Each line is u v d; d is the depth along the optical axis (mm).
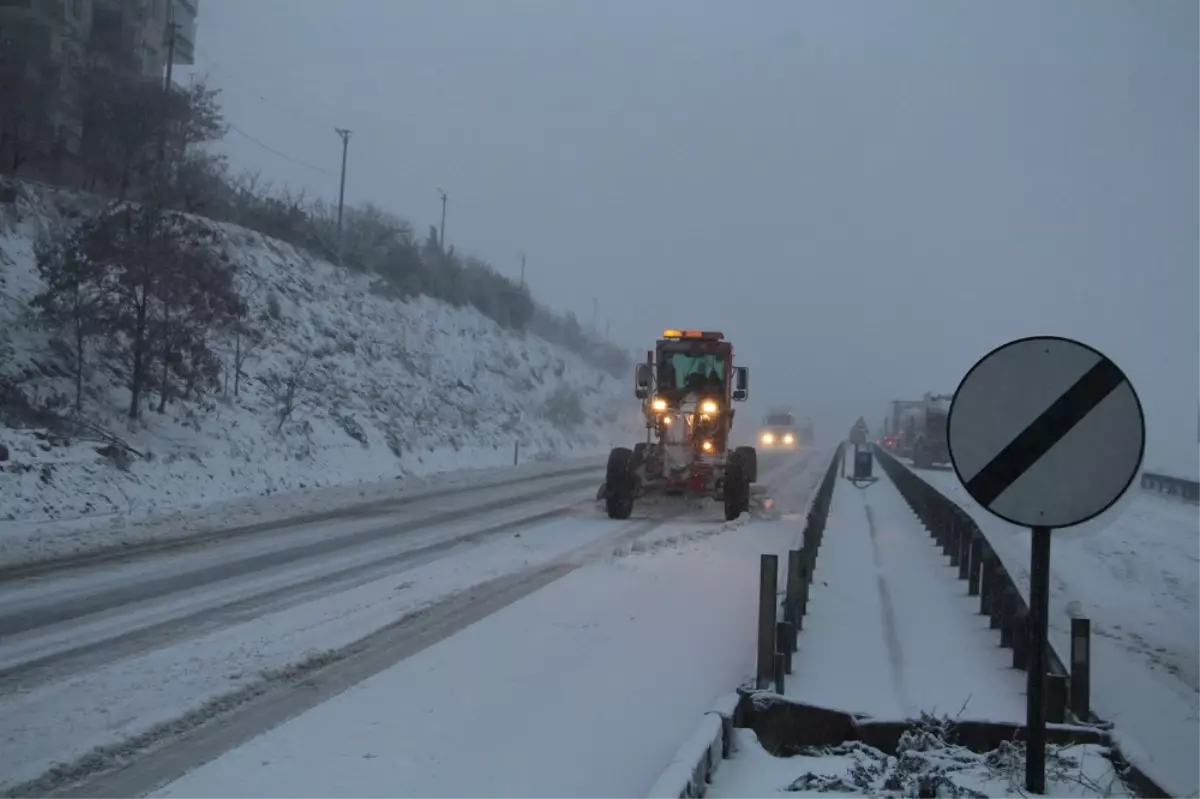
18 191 24250
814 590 12227
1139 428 4910
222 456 21438
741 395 20797
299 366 29047
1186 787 6465
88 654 8398
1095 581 15734
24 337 20688
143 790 5633
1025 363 5031
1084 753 5777
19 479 15922
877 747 6191
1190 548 20328
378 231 44875
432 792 5715
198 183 32125
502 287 54281
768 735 6258
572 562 14008
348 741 6500
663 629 9891
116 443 19062
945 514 16328
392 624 9812
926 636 9883
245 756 6191
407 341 38844
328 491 22375
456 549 14938
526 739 6625
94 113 27266
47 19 32844
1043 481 4988
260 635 9172
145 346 20984
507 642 9195
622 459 20000
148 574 12008
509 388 45188
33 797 5504
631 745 6547
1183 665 10312
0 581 11242
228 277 23125
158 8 41562
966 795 5000
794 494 28031
